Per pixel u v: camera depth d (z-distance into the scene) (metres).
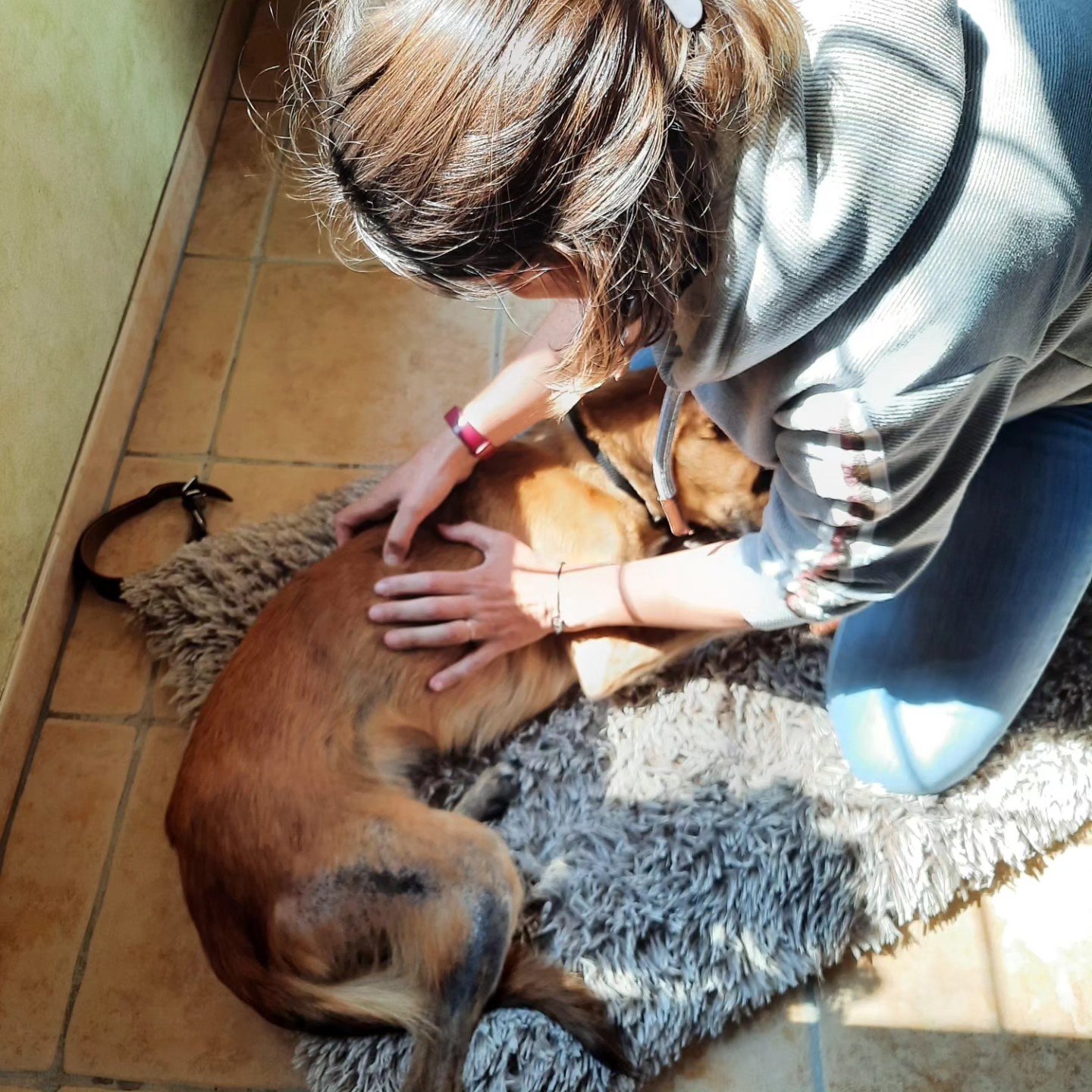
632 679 1.54
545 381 0.80
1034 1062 1.40
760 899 1.45
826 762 1.54
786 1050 1.41
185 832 1.34
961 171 0.71
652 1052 1.38
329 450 1.90
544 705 1.59
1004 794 1.51
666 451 1.34
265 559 1.74
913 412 0.78
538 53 0.57
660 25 0.59
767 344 0.75
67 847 1.58
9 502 1.58
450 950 1.32
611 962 1.41
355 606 1.46
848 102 0.67
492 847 1.36
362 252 2.08
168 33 2.02
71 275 1.72
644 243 0.62
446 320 2.01
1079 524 1.28
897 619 1.40
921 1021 1.42
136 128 1.91
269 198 2.15
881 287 0.73
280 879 1.31
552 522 1.53
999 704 1.39
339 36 0.62
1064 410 1.25
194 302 2.04
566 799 1.55
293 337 2.00
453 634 1.43
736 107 0.62
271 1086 1.41
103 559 1.80
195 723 1.48
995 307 0.75
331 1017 1.33
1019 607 1.33
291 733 1.38
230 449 1.90
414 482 1.51
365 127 0.60
